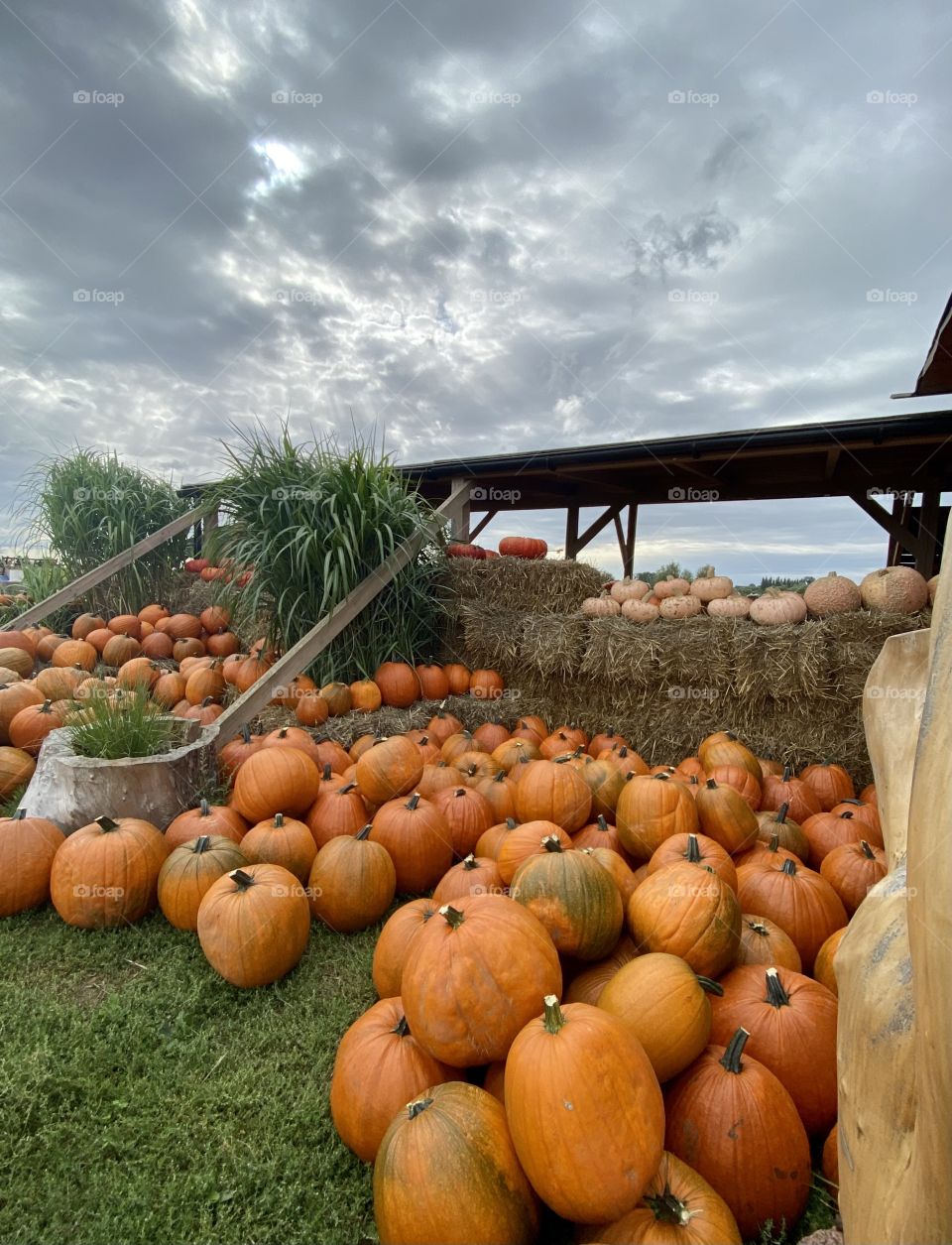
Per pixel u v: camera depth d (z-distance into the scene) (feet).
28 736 11.76
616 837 8.11
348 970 6.95
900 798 4.28
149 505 25.25
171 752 9.48
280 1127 4.97
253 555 14.93
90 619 21.76
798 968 5.90
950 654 2.51
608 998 4.74
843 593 12.51
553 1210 3.78
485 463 20.58
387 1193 3.78
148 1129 4.94
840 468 19.72
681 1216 3.49
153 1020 6.09
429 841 8.24
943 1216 2.19
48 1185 4.48
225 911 6.48
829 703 11.86
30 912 7.88
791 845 8.27
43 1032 5.80
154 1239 4.15
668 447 17.07
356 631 15.25
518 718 14.53
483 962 4.56
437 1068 4.72
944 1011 2.17
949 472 19.36
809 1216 4.19
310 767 9.36
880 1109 2.90
